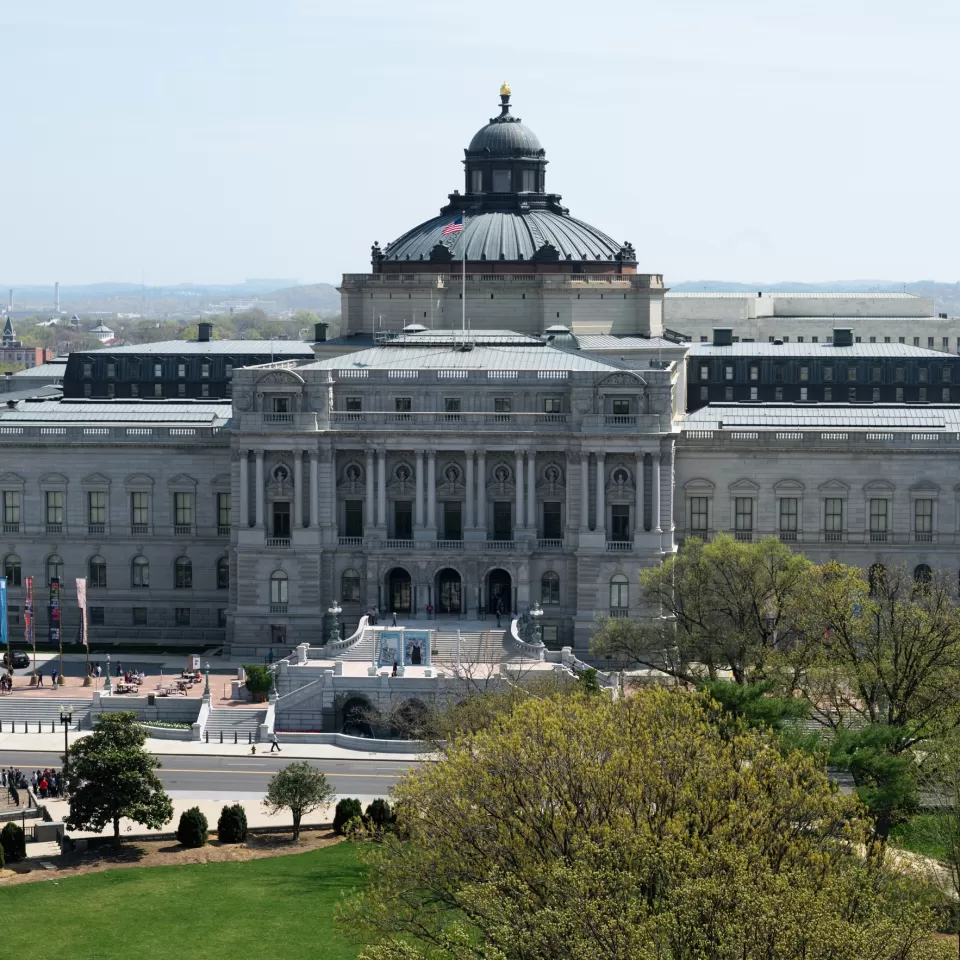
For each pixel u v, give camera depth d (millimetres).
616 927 153625
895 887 172750
